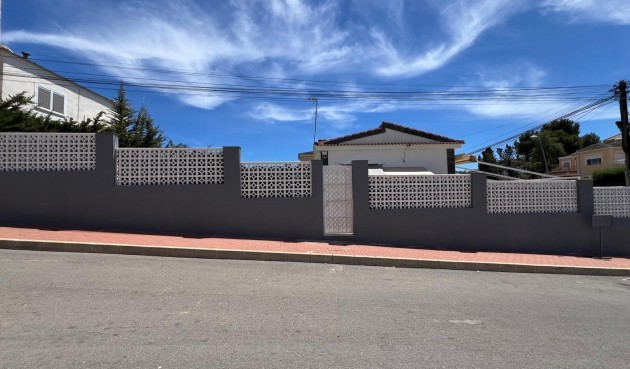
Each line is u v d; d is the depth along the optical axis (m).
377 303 5.82
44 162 9.92
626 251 11.56
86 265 7.03
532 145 63.94
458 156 26.38
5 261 6.98
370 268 8.43
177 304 5.27
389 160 21.14
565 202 11.59
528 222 11.34
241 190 10.48
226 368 3.61
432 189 11.12
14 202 9.77
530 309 5.95
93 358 3.68
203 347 4.03
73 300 5.20
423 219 11.01
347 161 21.22
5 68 16.55
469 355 4.14
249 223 10.41
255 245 9.27
